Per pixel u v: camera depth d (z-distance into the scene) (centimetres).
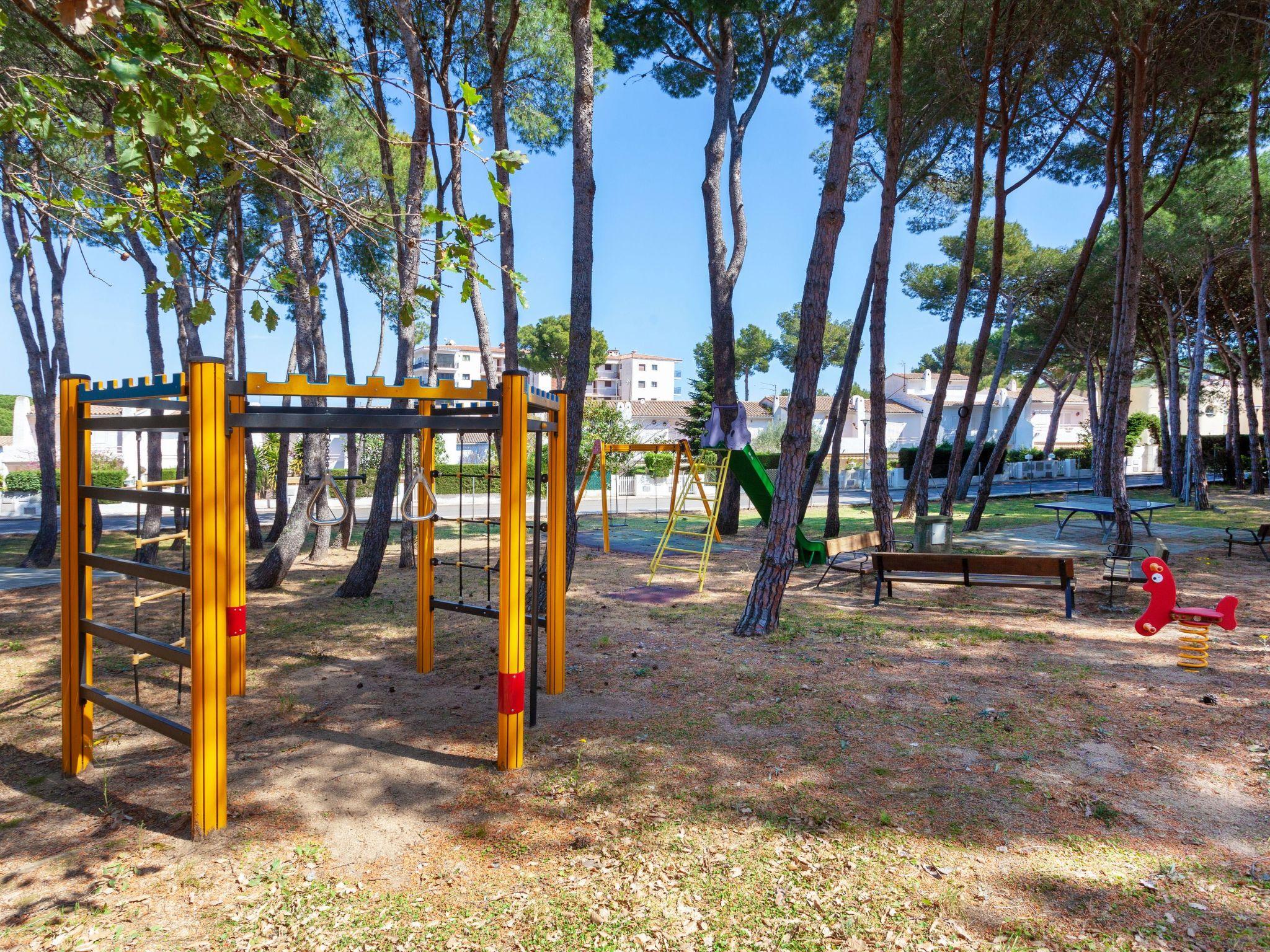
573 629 838
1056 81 1498
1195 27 1271
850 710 564
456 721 560
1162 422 3072
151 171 297
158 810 427
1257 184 1441
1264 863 353
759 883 345
